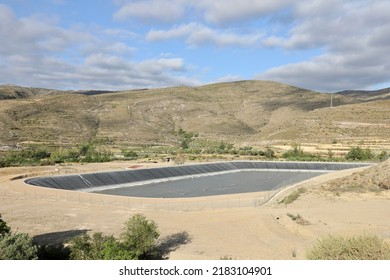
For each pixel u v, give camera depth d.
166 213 38.88
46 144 150.50
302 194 49.88
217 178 93.56
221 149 148.38
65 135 179.25
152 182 83.31
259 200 49.88
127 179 79.69
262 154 133.12
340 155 125.81
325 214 34.78
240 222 33.81
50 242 27.89
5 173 76.50
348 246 14.02
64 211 40.03
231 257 22.58
